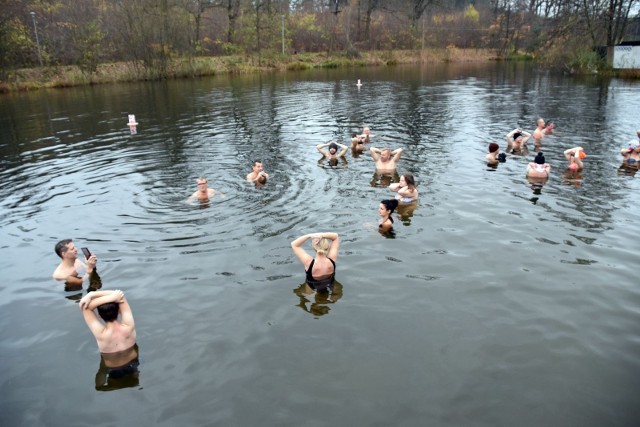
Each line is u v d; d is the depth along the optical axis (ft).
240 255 25.76
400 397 16.07
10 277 24.34
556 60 121.90
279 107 77.05
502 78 115.44
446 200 33.22
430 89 97.25
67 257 24.08
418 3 186.09
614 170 39.17
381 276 23.57
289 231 28.48
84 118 70.79
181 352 18.56
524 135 51.26
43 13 120.98
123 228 29.58
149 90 103.14
